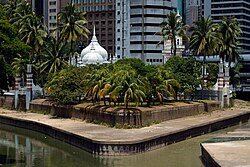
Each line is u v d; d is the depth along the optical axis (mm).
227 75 88938
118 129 54281
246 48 191875
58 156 46094
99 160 43438
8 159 44969
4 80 38719
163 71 69125
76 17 95875
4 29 39625
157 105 66562
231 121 72375
